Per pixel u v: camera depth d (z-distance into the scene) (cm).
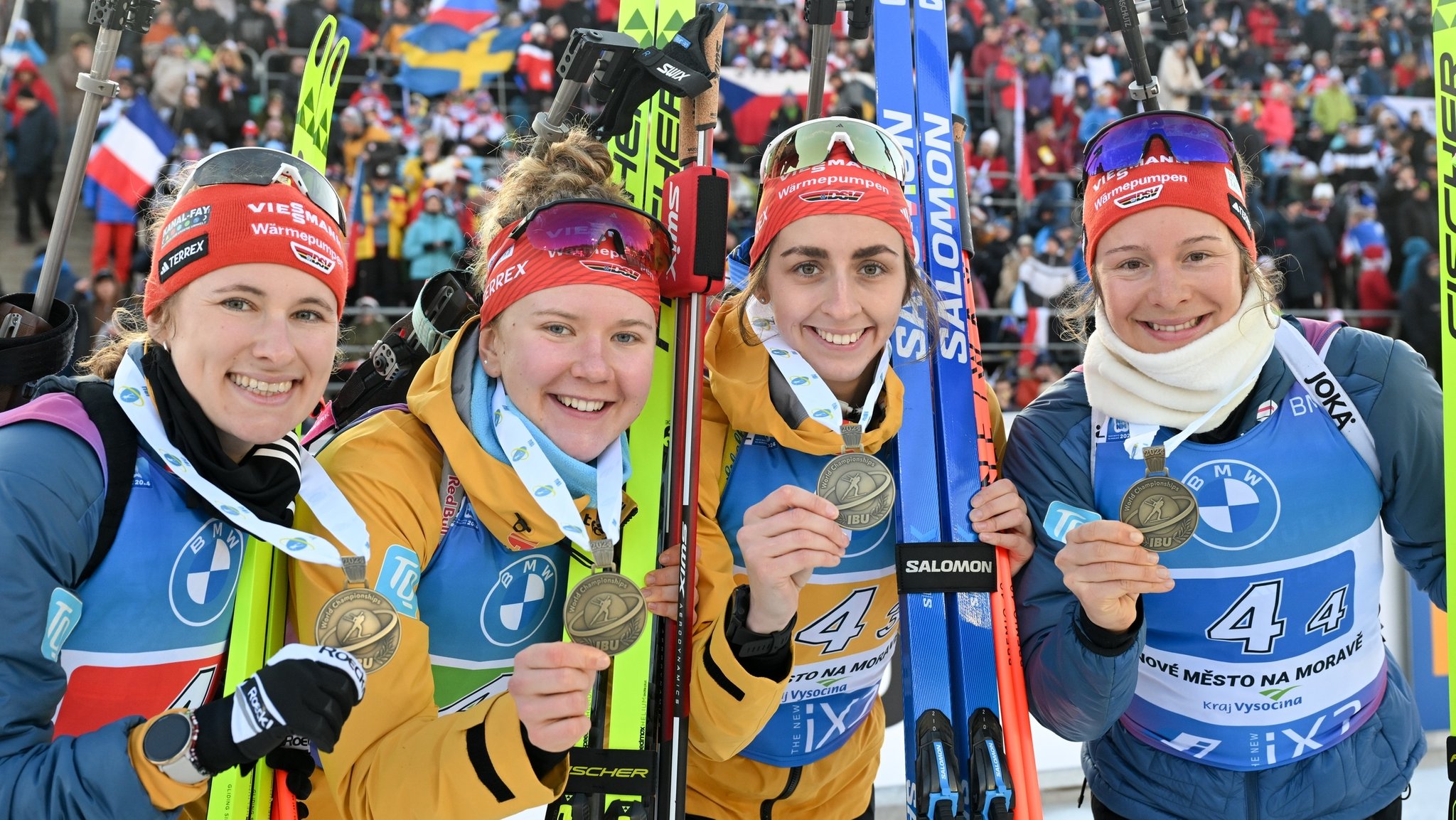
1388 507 171
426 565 154
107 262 742
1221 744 170
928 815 163
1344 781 170
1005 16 906
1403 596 327
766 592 148
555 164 176
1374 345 167
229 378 136
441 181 810
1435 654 328
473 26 861
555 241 151
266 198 136
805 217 168
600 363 150
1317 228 877
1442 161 171
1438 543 168
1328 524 163
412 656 142
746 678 152
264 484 141
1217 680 168
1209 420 163
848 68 908
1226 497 163
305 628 148
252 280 134
